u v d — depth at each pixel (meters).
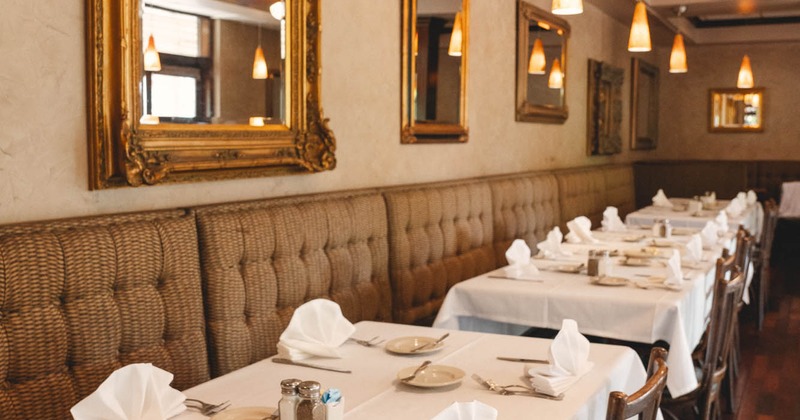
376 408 2.10
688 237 5.67
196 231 3.19
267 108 3.85
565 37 7.98
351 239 4.14
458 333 2.93
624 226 6.20
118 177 3.06
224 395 2.24
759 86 11.86
